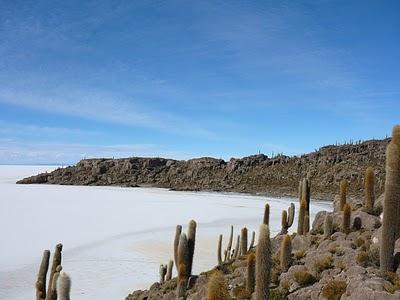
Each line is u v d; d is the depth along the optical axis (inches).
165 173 6250.0
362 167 4148.6
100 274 1021.2
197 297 494.9
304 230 695.7
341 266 449.4
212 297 316.2
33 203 3056.1
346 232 568.1
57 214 2359.7
